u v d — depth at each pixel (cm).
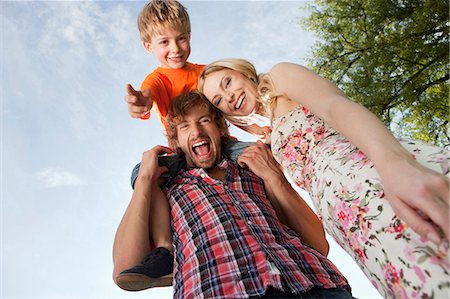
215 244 140
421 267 90
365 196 108
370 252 106
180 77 276
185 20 273
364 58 619
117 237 164
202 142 187
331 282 135
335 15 675
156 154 180
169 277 160
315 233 173
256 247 135
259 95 175
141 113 218
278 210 178
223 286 127
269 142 193
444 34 570
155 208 172
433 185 81
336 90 135
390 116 645
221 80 186
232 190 165
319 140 146
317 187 131
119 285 156
